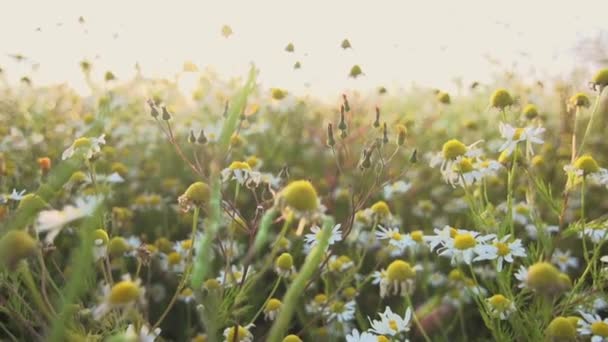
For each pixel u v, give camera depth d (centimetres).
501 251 33
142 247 33
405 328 32
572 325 29
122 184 57
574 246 45
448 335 40
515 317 31
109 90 79
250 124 73
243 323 36
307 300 41
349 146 49
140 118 82
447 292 41
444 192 59
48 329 27
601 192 51
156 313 41
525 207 44
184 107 87
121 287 25
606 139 53
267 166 67
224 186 35
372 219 43
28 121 74
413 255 40
